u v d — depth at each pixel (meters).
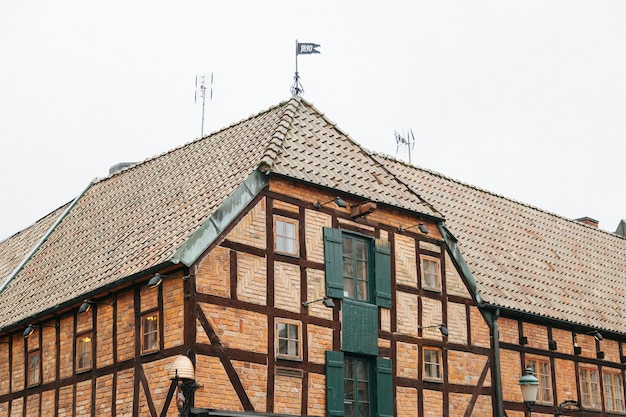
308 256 16.66
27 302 19.17
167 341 15.10
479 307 19.78
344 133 20.00
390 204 18.27
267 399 15.34
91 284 16.88
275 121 18.89
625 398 23.23
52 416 17.45
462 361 18.98
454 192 24.77
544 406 20.78
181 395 14.34
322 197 17.23
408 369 17.80
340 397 16.33
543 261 24.25
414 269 18.58
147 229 17.50
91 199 22.83
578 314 22.48
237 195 15.87
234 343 15.16
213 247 15.31
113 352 16.25
